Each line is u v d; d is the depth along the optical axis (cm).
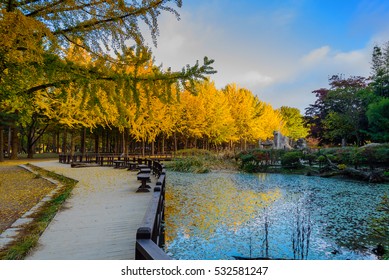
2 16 305
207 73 411
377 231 661
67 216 575
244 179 1697
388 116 2614
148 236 279
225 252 529
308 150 2514
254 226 693
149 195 812
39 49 347
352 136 3459
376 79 3294
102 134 3622
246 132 4438
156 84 413
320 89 4194
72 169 1675
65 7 362
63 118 2012
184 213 816
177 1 362
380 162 1819
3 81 423
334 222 739
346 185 1474
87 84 402
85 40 388
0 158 2389
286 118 6862
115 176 1293
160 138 3759
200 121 3198
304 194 1175
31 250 387
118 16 368
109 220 545
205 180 1630
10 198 789
